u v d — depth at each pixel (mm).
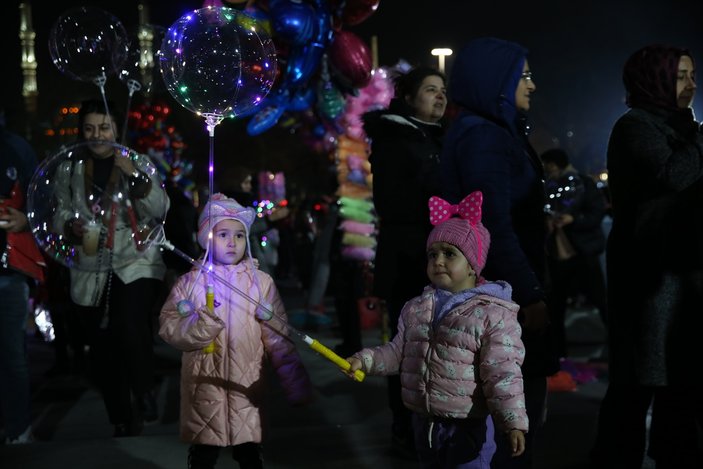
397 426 4914
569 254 8539
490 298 3369
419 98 5023
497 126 3914
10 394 5348
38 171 4746
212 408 3984
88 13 5238
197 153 25141
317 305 11445
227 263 4125
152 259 5465
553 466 4629
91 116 5207
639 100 4113
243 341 4027
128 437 5316
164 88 5527
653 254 4016
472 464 3406
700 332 3992
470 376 3355
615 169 4117
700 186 4008
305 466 4758
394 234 4961
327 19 6875
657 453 4258
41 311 8906
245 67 3781
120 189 4793
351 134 8734
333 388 7605
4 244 5191
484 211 3795
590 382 7777
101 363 5523
